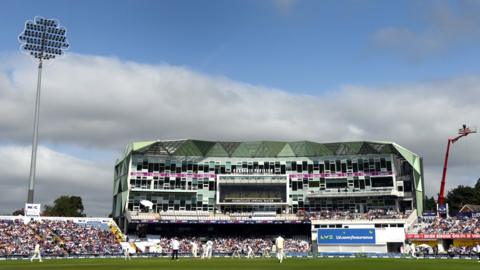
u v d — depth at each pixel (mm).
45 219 95000
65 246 87500
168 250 96062
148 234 110625
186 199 113000
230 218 108438
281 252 47719
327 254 92125
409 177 111438
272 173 115438
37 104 89688
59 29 90562
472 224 95312
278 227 113562
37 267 38625
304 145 116188
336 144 114375
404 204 111562
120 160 124062
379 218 102938
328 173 113625
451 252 81625
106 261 56375
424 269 34625
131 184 109500
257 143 117375
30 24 88312
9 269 35250
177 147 113688
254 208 112188
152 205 110750
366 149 111688
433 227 98438
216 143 116438
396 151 110500
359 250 97875
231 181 112188
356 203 111750
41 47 89312
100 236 96625
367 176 110625
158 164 112250
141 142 110938
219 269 33750
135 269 33438
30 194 91125
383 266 39031
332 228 99750
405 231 97938
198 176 114062
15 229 88000
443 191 114375
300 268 35312
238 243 104812
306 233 112188
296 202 113625
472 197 148125
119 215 116688
